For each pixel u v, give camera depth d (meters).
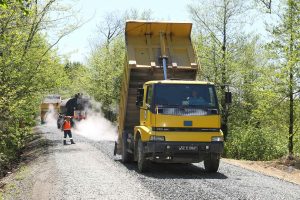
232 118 31.17
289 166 17.30
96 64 49.69
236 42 31.38
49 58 23.03
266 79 21.12
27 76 21.12
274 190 10.82
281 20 19.73
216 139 12.63
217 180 12.12
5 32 17.20
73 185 11.14
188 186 11.02
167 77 14.81
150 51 14.77
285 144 24.50
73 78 54.22
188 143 12.45
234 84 30.77
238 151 25.69
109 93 46.62
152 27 14.86
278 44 19.73
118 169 14.05
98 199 9.57
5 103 18.03
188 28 14.91
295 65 19.14
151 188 10.73
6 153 19.06
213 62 30.58
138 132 13.81
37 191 11.08
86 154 18.44
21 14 17.41
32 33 20.67
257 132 25.61
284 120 22.67
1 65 17.95
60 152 19.48
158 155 12.52
